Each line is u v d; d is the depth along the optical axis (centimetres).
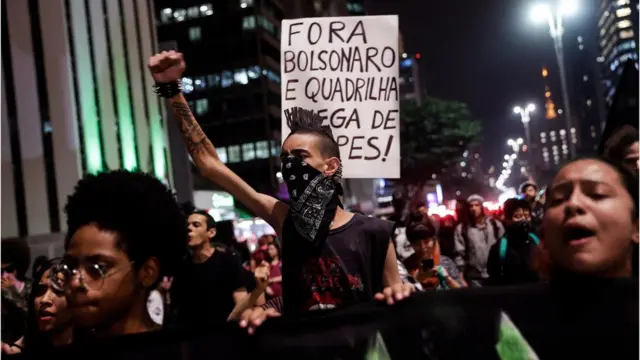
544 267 190
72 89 1775
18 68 1633
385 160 406
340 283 250
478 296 188
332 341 194
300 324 196
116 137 2020
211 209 2470
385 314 194
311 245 256
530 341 180
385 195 5184
